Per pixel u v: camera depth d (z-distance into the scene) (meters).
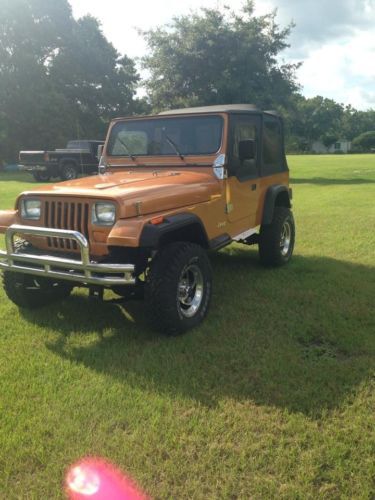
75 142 20.48
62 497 2.37
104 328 4.29
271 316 4.46
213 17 20.47
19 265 4.01
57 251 4.07
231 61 20.33
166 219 3.81
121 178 4.64
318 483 2.43
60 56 35.25
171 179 4.44
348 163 33.88
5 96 30.20
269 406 3.05
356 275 5.68
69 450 2.67
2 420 2.94
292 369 3.48
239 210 5.14
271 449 2.65
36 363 3.65
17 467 2.55
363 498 2.31
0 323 4.45
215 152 4.79
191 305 4.22
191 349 3.82
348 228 8.53
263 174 5.72
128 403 3.09
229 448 2.66
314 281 5.46
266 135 5.78
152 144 5.16
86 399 3.14
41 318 4.55
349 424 2.86
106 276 3.61
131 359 3.69
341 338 3.94
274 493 2.36
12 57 30.94
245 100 20.67
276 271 5.93
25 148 31.69
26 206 4.20
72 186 4.23
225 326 4.24
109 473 2.51
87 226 3.84
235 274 5.80
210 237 4.58
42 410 3.04
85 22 37.44
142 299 4.13
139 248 3.92
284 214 6.05
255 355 3.70
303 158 46.66
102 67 36.97
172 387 3.28
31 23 32.50
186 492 2.38
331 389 3.23
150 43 21.28
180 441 2.72
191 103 20.67
